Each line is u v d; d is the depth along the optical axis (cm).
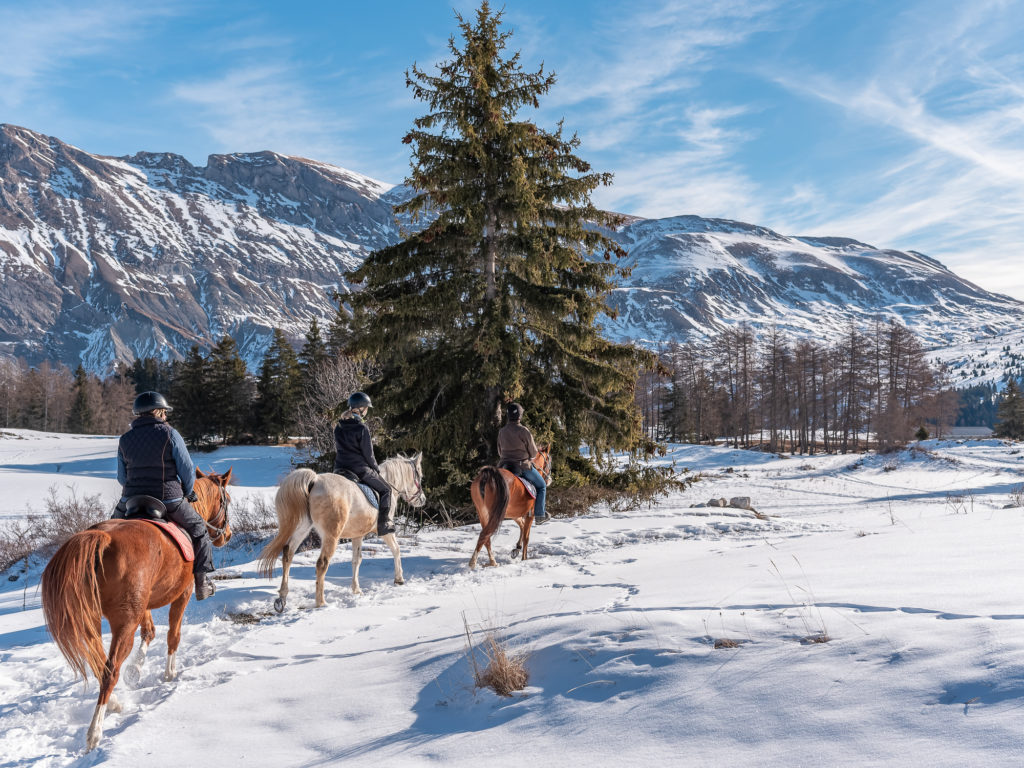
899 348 8081
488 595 812
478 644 525
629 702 363
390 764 343
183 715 460
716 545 1175
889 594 479
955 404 9488
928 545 726
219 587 916
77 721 497
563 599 689
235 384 6844
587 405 1753
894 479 4153
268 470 4862
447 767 330
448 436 1689
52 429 12281
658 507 2191
